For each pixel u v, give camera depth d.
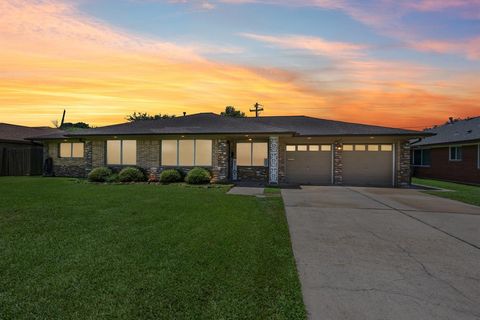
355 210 7.80
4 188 11.36
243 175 15.65
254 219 6.53
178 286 3.26
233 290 3.20
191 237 5.10
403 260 4.20
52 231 5.34
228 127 14.93
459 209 8.05
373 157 14.68
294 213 7.34
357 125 16.25
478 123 17.94
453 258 4.29
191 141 14.68
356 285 3.38
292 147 15.27
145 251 4.36
